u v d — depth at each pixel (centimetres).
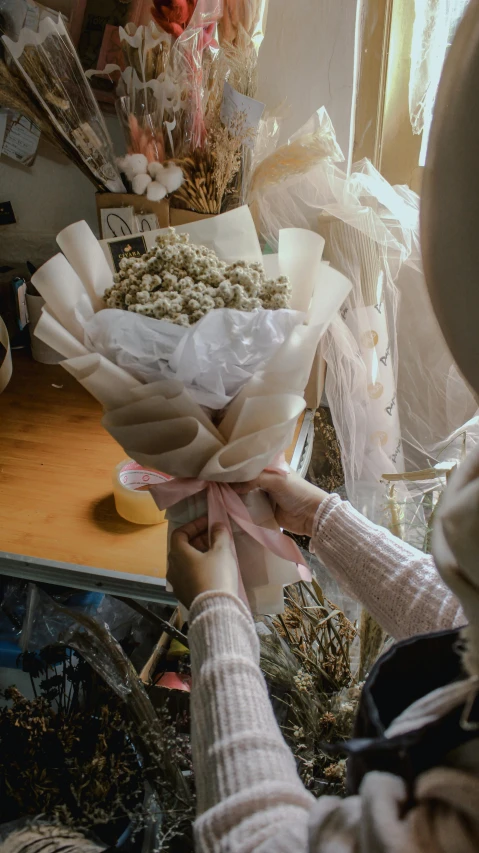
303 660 94
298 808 53
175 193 139
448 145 37
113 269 104
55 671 106
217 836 52
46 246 175
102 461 128
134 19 141
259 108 130
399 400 165
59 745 86
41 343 160
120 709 89
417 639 54
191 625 68
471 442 130
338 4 136
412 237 146
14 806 86
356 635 99
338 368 150
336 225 142
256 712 58
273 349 83
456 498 40
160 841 74
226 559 78
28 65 128
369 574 82
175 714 98
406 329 158
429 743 44
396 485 130
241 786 54
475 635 42
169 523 94
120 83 135
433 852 41
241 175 138
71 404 146
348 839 46
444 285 40
